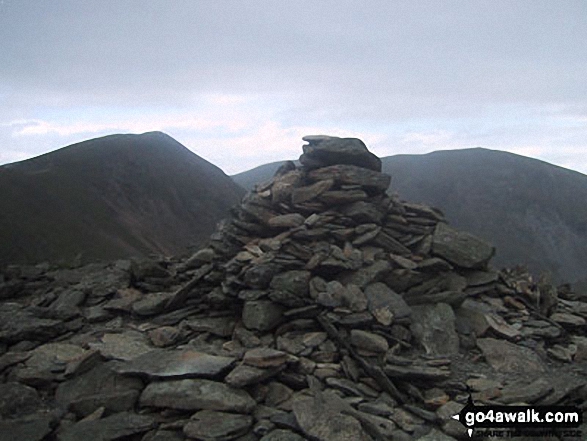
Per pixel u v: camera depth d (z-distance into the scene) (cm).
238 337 947
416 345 925
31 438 666
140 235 5644
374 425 678
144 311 1105
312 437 652
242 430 677
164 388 746
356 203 1116
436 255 1127
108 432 680
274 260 1005
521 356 907
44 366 872
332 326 901
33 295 1374
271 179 1281
